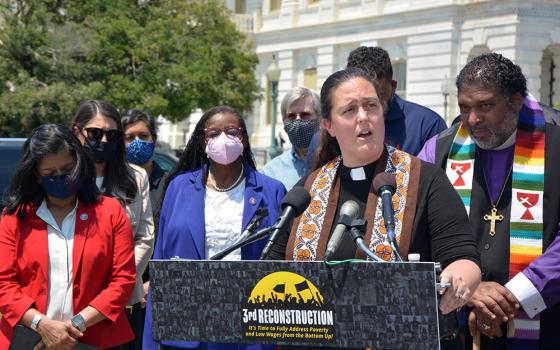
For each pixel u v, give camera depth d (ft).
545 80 111.04
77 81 87.86
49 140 15.12
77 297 15.40
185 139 152.97
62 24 92.89
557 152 14.30
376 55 19.02
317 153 13.52
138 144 22.91
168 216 17.46
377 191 12.12
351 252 12.01
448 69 109.40
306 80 133.90
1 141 28.17
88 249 15.52
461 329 14.70
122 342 15.75
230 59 104.58
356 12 123.85
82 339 15.42
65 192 15.33
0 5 88.79
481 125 14.15
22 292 15.35
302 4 134.62
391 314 10.03
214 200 17.31
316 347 11.32
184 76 94.84
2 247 15.42
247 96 107.34
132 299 18.53
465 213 12.29
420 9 112.47
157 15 98.58
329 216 12.59
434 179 12.36
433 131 19.77
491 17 105.29
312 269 10.34
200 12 102.83
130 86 90.02
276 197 17.44
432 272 9.84
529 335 13.99
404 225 12.01
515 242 14.24
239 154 17.10
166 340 10.88
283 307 10.48
